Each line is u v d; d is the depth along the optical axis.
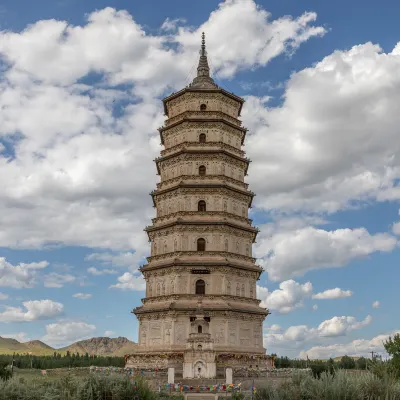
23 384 33.78
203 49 99.56
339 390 27.91
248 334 76.31
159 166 88.69
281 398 30.05
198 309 72.06
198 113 87.75
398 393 28.14
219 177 82.75
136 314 77.62
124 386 35.94
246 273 80.00
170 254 78.81
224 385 60.38
